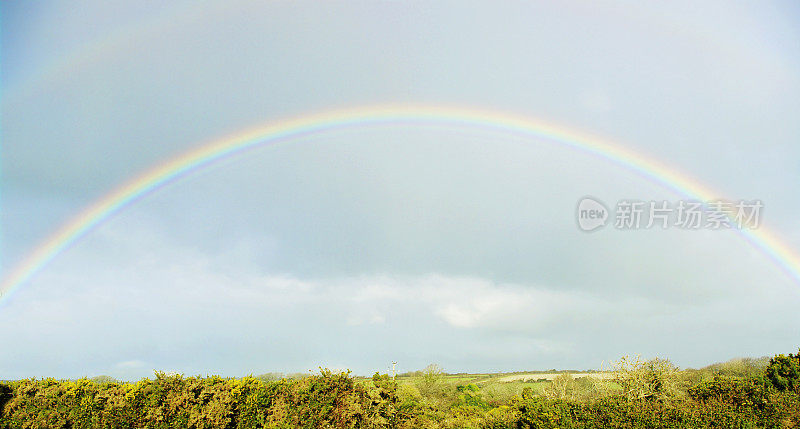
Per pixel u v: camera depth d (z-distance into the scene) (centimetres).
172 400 1833
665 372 2812
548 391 3125
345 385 1970
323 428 1844
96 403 1842
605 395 2489
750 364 3891
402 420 2173
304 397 1892
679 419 1988
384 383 2205
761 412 2122
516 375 7994
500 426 2230
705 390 2428
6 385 1894
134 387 1873
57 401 1862
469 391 5034
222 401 1852
